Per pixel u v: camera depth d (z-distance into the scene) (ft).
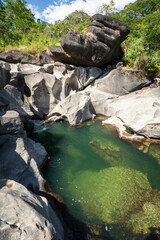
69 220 11.89
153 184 15.60
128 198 13.91
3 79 14.73
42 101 38.55
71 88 42.55
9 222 6.53
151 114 25.43
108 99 39.47
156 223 11.44
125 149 22.95
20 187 9.99
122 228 11.33
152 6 69.00
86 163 20.18
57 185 16.06
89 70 43.29
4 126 14.71
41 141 26.50
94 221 11.95
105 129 30.27
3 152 14.39
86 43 37.01
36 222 6.83
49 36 75.00
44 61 47.70
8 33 78.69
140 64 42.63
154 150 21.70
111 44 39.11
